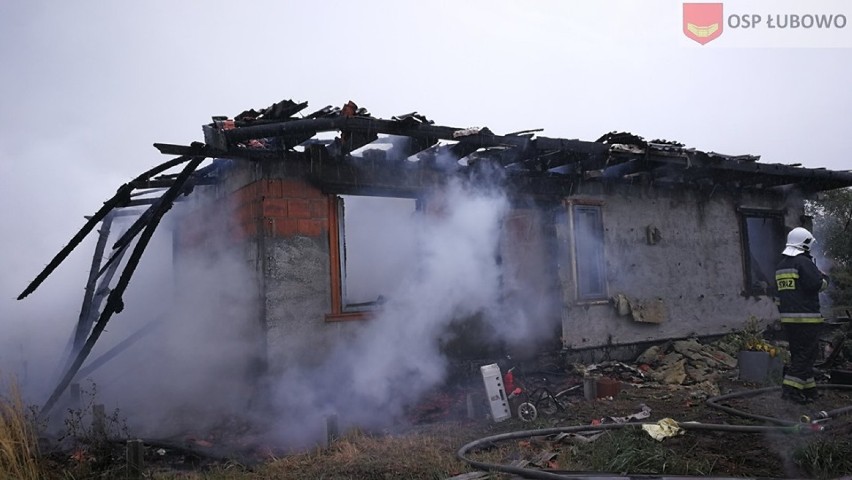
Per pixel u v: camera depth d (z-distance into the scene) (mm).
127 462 4559
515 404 6117
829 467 4207
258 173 6812
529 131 6863
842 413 5520
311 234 6949
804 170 9961
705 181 10297
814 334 6156
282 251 6758
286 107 5840
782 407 6160
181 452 5191
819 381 7414
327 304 6984
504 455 4844
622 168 8781
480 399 6312
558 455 4781
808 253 6367
